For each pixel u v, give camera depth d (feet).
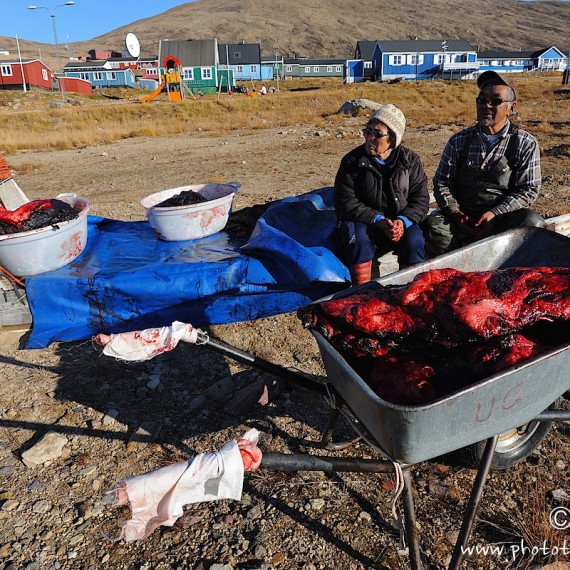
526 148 13.69
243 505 9.87
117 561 8.95
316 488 10.16
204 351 14.58
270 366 8.82
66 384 13.58
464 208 14.90
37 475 10.82
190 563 8.83
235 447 6.88
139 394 13.01
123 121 97.40
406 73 249.14
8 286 15.66
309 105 116.67
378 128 13.00
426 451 7.10
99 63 284.82
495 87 13.26
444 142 50.47
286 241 15.34
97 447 11.49
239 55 295.89
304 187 33.32
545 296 7.94
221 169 43.01
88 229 19.61
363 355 8.38
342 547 9.00
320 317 8.39
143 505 6.51
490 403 7.02
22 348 15.28
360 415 7.66
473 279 8.18
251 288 15.35
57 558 9.02
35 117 101.35
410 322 8.04
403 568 8.62
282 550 8.97
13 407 12.85
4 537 9.46
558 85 144.56
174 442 11.51
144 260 16.76
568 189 28.81
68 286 15.16
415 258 13.80
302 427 11.71
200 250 17.29
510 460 10.19
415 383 7.53
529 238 10.88
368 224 13.94
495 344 7.58
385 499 9.87
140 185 38.45
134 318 15.38
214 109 115.55
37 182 43.01
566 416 8.79
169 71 172.45
